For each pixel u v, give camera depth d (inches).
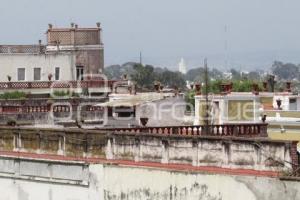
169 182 2923.2
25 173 3417.8
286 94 5329.7
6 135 3491.6
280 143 2689.5
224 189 2783.0
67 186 3260.3
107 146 3117.6
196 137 2869.1
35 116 4904.0
